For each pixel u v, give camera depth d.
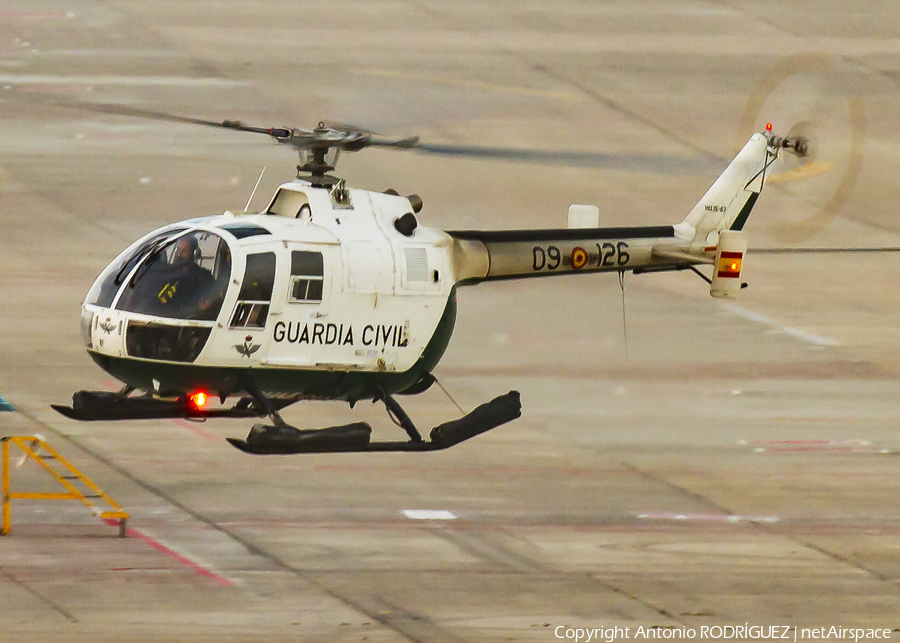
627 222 110.88
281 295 49.22
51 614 46.19
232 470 63.22
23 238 100.00
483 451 68.19
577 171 121.50
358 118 56.03
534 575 52.47
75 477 57.06
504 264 56.34
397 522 57.59
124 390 52.81
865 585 53.38
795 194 121.81
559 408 75.31
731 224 65.00
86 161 115.50
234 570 51.25
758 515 61.03
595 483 64.12
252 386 50.03
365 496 60.75
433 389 77.06
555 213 111.81
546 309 94.06
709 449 70.06
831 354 88.81
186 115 124.19
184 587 49.31
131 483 60.56
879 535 59.19
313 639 45.44
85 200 107.75
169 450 65.50
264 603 48.25
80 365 77.69
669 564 54.44
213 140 119.19
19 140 119.56
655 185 119.31
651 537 57.44
